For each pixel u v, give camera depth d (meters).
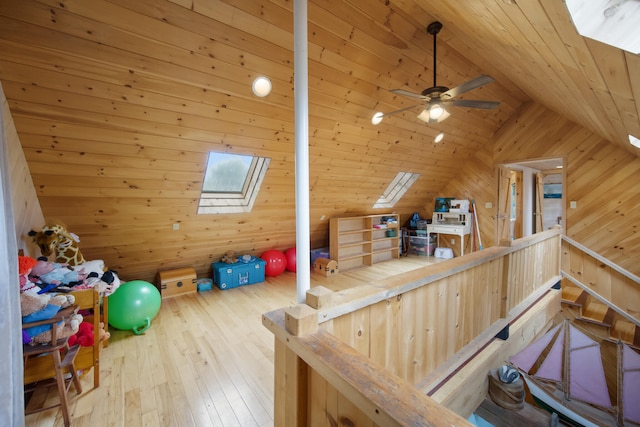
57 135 1.92
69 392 1.85
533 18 1.16
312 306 1.01
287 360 0.97
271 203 3.62
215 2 1.69
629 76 1.18
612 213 3.77
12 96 1.65
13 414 1.14
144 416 1.65
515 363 2.25
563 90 2.38
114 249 3.06
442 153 4.63
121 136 2.11
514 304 2.46
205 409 1.71
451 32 2.40
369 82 2.63
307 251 1.22
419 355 1.47
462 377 1.73
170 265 3.76
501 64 2.75
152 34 1.68
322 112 2.73
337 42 2.19
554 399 2.22
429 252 5.89
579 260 3.98
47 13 1.44
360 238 5.34
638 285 3.57
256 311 3.19
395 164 4.23
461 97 3.65
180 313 3.13
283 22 1.94
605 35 0.88
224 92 2.15
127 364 2.17
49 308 1.55
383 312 1.25
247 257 4.27
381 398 0.61
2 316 1.05
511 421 1.92
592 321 3.59
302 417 0.93
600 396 2.22
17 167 1.86
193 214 3.14
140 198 2.65
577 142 4.05
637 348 3.20
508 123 4.75
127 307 2.61
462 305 1.77
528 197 5.71
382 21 2.20
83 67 1.68
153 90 1.94
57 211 2.40
